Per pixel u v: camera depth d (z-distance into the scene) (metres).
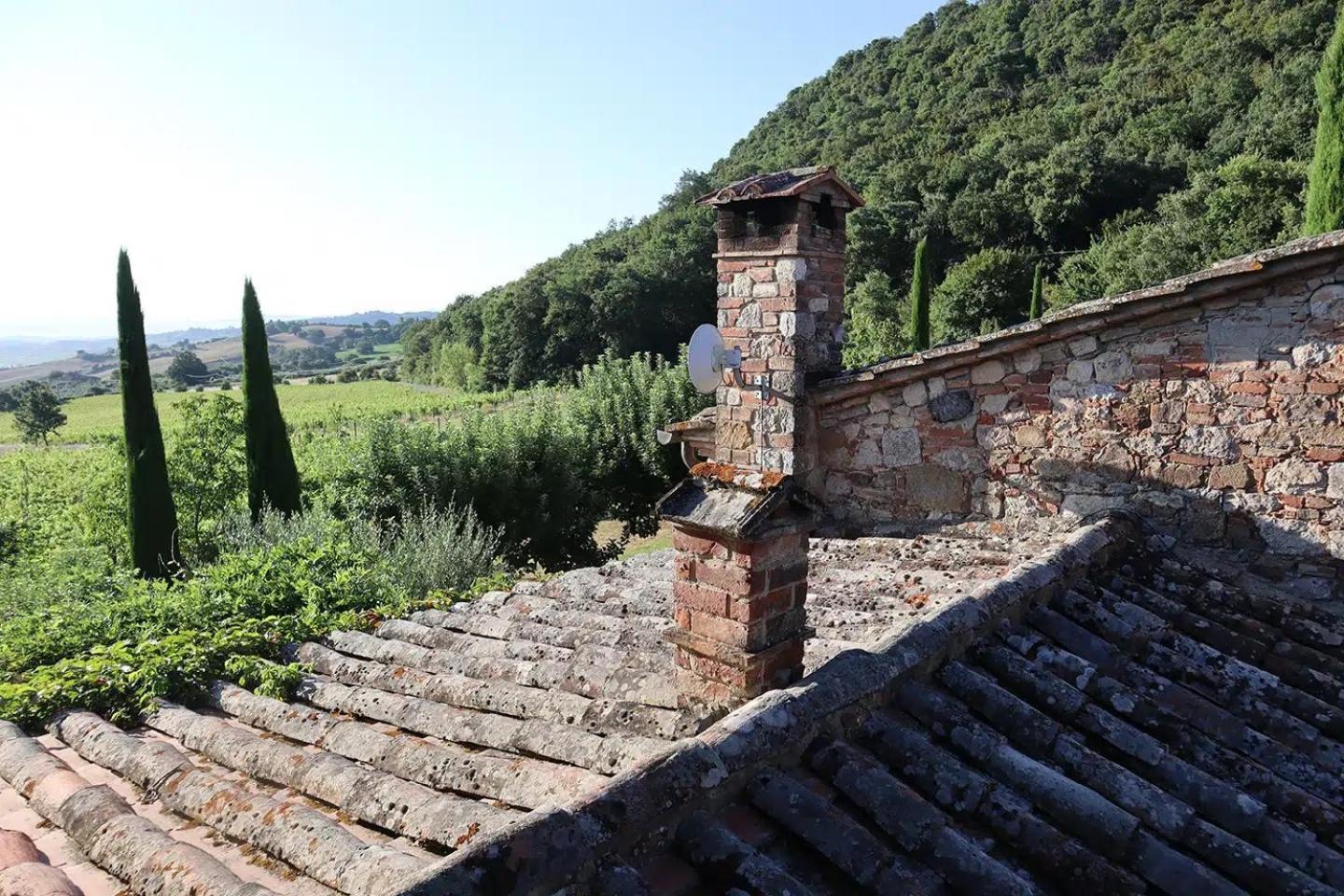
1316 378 4.81
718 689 3.10
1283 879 2.34
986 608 3.58
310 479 16.75
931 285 42.31
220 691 4.72
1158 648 3.78
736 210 6.27
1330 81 10.94
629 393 20.28
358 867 2.55
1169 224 32.97
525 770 3.09
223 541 13.02
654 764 2.13
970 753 2.70
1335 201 10.89
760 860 1.96
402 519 14.63
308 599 6.33
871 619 4.42
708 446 7.12
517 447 17.03
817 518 3.13
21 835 3.05
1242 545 5.11
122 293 13.19
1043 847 2.27
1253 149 33.84
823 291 6.33
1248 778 2.93
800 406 6.33
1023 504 5.84
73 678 4.68
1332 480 4.82
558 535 17.83
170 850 2.80
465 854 1.71
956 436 6.05
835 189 6.14
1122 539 4.99
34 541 18.64
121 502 16.88
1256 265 4.72
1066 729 2.97
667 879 1.96
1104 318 5.28
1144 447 5.38
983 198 42.28
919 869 2.10
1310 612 4.45
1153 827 2.54
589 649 4.47
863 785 2.35
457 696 4.13
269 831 2.91
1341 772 3.11
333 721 4.00
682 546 3.19
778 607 3.09
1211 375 5.12
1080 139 42.31
